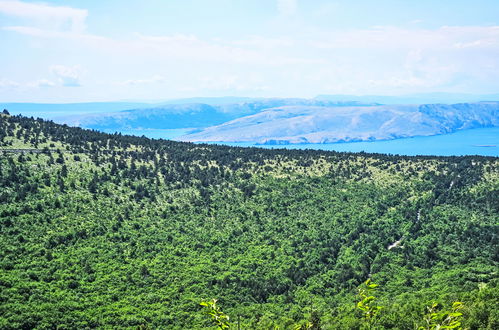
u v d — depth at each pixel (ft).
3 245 433.48
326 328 322.34
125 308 382.63
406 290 450.30
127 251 493.36
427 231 613.11
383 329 276.41
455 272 476.95
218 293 437.99
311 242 586.86
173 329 366.02
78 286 401.49
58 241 469.57
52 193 566.36
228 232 594.24
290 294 455.63
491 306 264.93
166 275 458.09
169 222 592.19
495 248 535.19
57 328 337.93
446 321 83.82
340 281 488.44
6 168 593.83
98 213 559.38
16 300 354.54
